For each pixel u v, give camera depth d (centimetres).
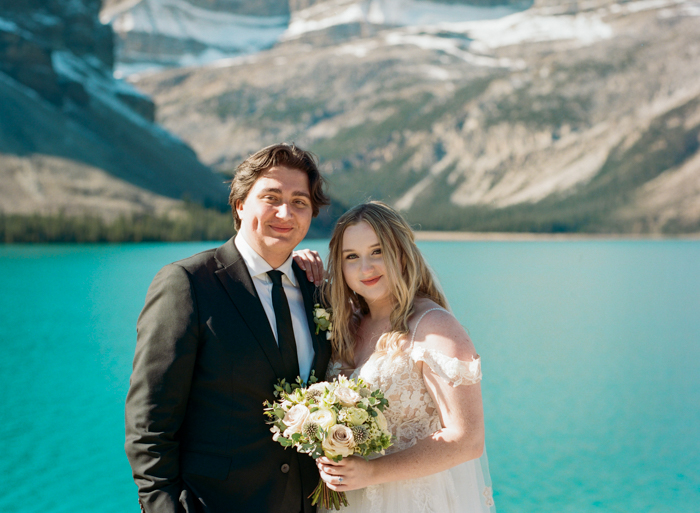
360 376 293
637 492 938
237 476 259
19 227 9812
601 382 1652
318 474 288
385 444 260
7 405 1359
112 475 983
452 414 269
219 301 267
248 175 281
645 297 3738
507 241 16288
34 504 880
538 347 2156
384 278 300
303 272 319
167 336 253
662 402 1445
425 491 283
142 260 6366
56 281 4172
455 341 277
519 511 878
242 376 263
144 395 249
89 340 2102
